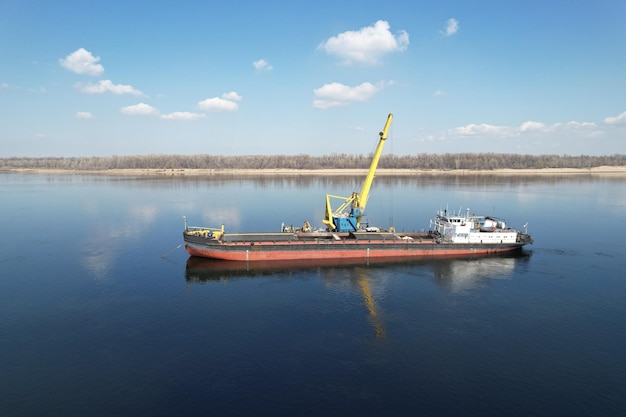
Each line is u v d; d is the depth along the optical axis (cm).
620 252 8819
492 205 16575
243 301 5944
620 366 4247
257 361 4306
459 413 3528
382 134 9100
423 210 15162
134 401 3662
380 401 3675
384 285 6638
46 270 7444
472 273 7281
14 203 16888
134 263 7925
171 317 5384
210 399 3694
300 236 8481
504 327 5119
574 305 5822
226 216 13750
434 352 4509
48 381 3959
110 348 4572
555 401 3691
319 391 3812
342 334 4912
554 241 9944
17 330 5012
